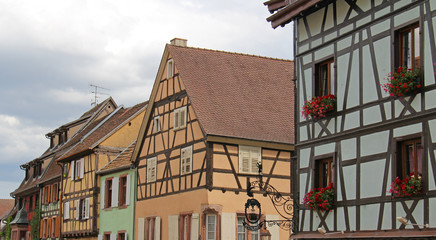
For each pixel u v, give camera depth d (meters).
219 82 27.34
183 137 26.31
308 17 17.48
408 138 13.92
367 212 14.82
